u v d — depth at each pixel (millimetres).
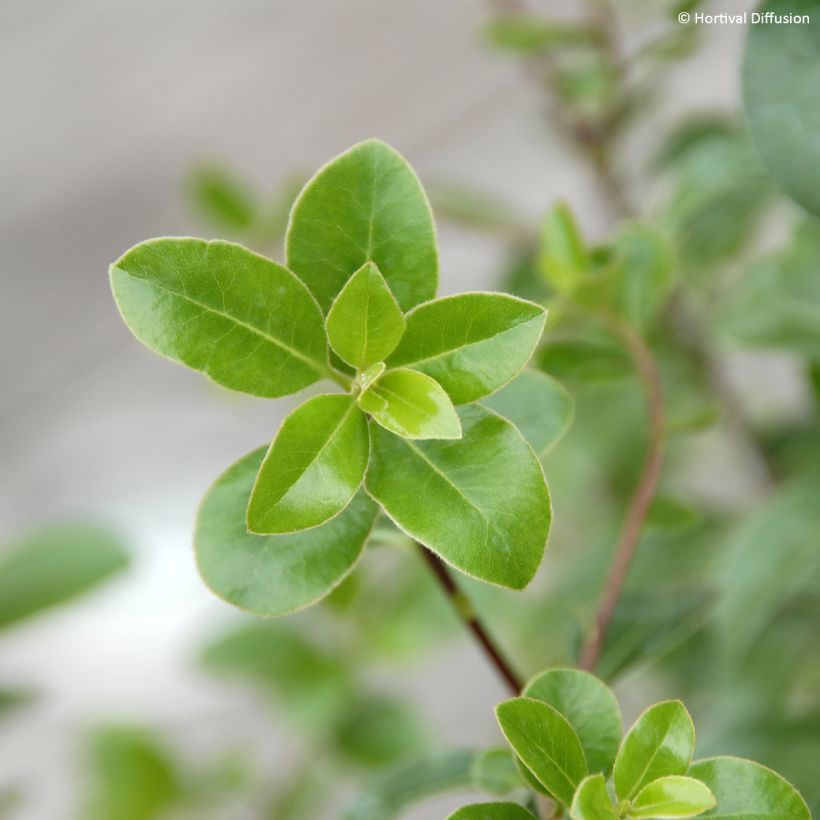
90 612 1227
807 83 447
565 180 1188
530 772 412
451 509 409
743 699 655
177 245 406
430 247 417
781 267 565
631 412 787
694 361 738
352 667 810
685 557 698
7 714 654
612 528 706
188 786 866
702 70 965
